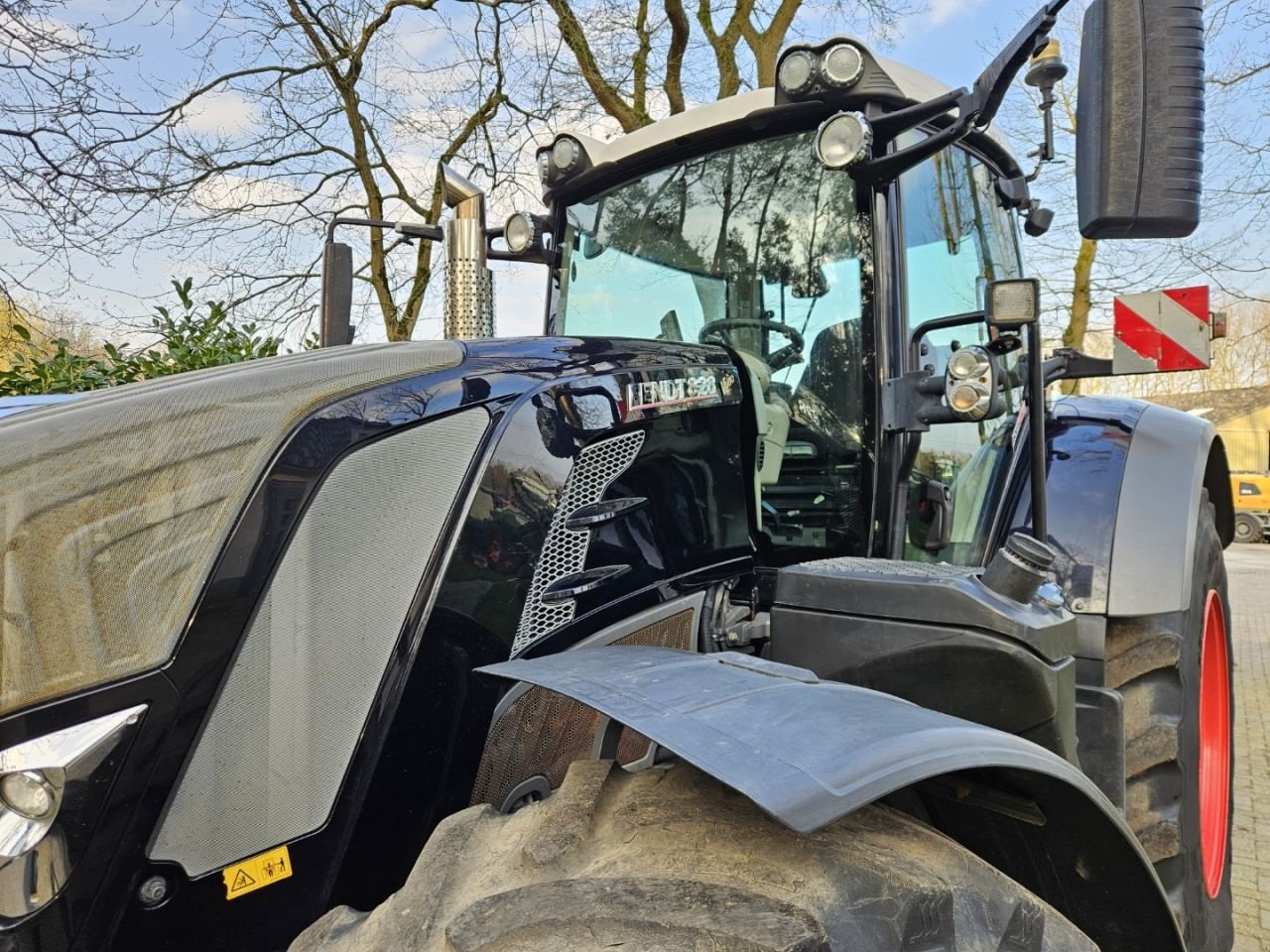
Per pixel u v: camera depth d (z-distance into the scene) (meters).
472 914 0.87
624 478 1.58
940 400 1.86
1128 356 3.45
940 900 0.93
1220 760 2.57
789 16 8.56
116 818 1.05
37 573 1.06
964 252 2.45
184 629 1.11
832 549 2.05
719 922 0.83
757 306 2.19
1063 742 1.43
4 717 1.03
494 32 8.35
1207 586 2.44
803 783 0.88
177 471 1.15
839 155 1.83
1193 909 2.06
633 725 0.99
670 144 2.31
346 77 7.88
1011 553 1.45
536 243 2.67
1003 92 1.67
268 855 1.16
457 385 1.38
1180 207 1.47
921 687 1.48
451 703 1.31
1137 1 1.46
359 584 1.24
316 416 1.23
